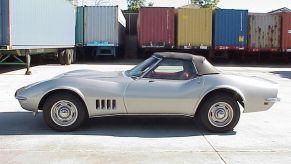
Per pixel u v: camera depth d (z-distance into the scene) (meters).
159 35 27.92
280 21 28.58
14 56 17.59
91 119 7.39
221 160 5.09
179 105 6.46
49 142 5.82
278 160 5.13
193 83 6.48
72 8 26.86
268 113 8.55
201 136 6.32
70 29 26.30
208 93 6.49
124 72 7.04
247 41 28.66
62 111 6.41
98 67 23.48
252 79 6.71
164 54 6.73
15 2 15.59
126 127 6.85
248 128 6.97
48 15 20.58
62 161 4.95
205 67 6.61
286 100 10.77
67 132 6.43
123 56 36.78
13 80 14.95
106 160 5.01
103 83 6.46
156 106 6.45
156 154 5.30
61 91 6.39
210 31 27.97
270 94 6.59
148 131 6.60
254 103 6.56
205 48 28.08
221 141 6.04
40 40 19.09
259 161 5.07
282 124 7.38
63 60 25.25
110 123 7.11
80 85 6.37
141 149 5.52
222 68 24.91
